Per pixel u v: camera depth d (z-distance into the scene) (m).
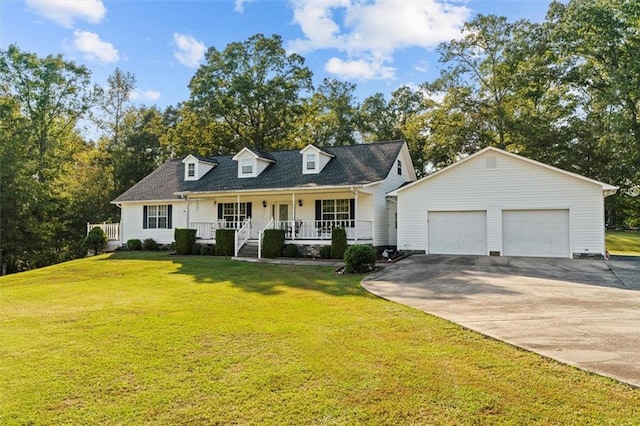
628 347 5.35
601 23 24.00
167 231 23.41
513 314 7.35
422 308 8.00
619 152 25.48
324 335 6.15
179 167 26.08
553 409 3.73
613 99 23.36
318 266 15.04
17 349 5.64
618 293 9.31
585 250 15.42
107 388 4.30
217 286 11.18
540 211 16.20
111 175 35.06
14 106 28.41
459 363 4.89
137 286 11.55
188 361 5.09
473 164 17.27
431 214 17.98
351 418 3.63
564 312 7.47
